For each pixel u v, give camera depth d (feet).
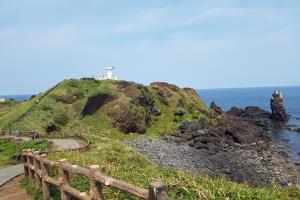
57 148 138.31
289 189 48.24
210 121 303.27
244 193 42.32
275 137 278.46
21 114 255.70
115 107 273.13
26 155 63.16
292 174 158.10
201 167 170.91
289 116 416.67
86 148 126.00
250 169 168.66
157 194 23.06
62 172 41.45
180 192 43.01
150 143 234.99
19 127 231.30
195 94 374.22
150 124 286.05
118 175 54.95
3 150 140.87
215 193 42.22
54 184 44.70
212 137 246.06
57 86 301.84
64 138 188.03
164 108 310.86
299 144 247.09
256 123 335.06
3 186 65.00
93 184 32.71
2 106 369.91
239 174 157.69
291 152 217.36
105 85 301.43
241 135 256.52
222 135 261.65
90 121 266.77
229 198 41.11
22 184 62.80
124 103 275.80
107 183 29.84
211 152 213.66
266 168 171.22
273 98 365.61
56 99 281.54
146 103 296.10
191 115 307.17
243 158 197.47
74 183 47.88
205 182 48.57
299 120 385.29
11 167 91.45
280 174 157.28
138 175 54.80
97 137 185.78
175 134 265.13
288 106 634.84
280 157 200.95
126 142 233.35
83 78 317.63
